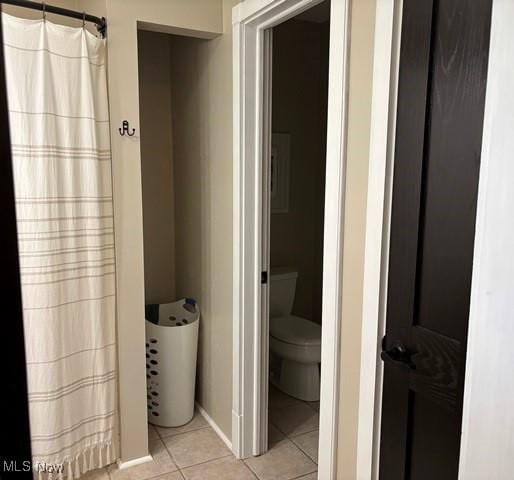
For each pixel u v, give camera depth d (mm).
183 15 2178
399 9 1267
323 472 1720
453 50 1120
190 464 2340
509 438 822
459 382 1153
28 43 1819
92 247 2084
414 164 1247
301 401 3033
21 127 1831
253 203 2244
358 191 1482
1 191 527
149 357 2639
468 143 1100
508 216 799
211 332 2645
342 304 1592
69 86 1945
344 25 1459
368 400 1461
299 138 3389
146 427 2363
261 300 2336
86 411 2166
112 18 2049
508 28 790
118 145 2139
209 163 2510
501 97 806
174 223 3059
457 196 1137
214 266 2541
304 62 3334
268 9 1896
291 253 3482
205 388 2793
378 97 1343
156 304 2934
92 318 2123
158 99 2920
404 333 1318
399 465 1371
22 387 549
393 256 1343
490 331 844
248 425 2383
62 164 1967
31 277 1907
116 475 2242
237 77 2137
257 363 2357
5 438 551
